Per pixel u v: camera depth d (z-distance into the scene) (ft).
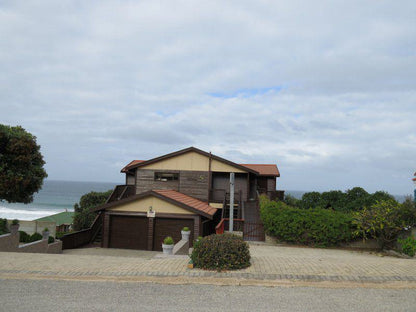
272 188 88.33
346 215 47.83
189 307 20.15
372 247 46.78
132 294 22.54
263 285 24.23
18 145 56.70
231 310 19.66
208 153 71.41
